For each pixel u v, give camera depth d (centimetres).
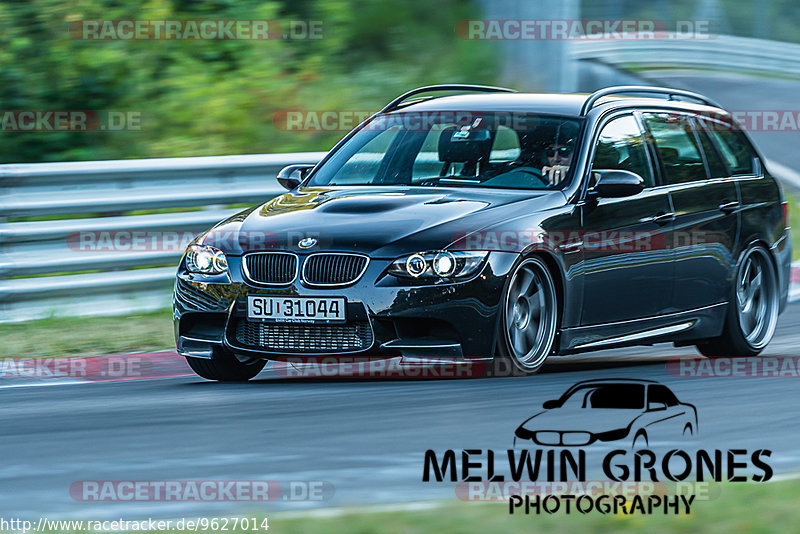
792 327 3134
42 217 3512
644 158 2508
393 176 2455
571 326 2270
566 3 6750
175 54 5431
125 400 2108
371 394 2077
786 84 9694
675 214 2492
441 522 1195
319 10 6419
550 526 1177
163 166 3325
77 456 1606
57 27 5041
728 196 2659
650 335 2448
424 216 2188
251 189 3531
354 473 1480
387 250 2120
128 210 3284
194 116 5122
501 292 2116
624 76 9244
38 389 2275
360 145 2583
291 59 5959
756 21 11594
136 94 5072
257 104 5403
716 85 9312
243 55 5612
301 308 2138
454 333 2109
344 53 6359
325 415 1888
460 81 6444
